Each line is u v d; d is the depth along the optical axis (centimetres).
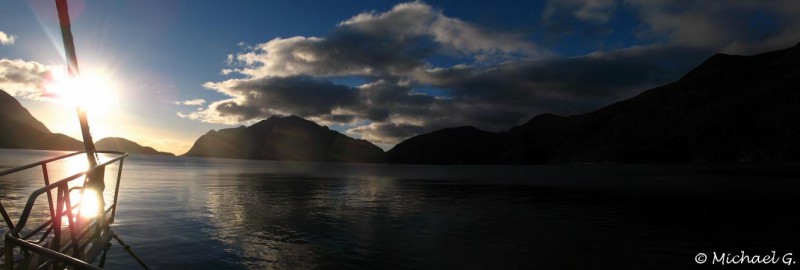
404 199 4244
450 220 2716
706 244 1966
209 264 1562
